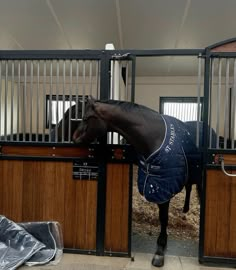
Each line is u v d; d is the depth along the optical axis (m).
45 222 2.06
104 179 2.03
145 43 3.96
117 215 2.03
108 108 1.78
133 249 2.15
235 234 1.92
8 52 2.07
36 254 1.91
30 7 2.92
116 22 3.30
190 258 2.02
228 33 3.53
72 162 2.06
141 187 1.79
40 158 2.07
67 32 3.59
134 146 1.81
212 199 1.93
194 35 3.63
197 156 1.89
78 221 2.07
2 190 2.12
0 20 3.23
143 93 6.21
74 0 2.78
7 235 1.96
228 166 1.89
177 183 1.73
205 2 2.78
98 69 2.01
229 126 2.42
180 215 2.84
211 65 1.90
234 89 1.89
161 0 2.76
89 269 1.83
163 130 1.75
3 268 1.71
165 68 5.30
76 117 2.06
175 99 6.13
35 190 2.10
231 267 1.91
